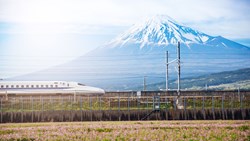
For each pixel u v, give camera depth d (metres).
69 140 48.56
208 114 75.06
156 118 74.38
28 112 74.00
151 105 85.00
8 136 51.62
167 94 89.44
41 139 49.22
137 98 84.81
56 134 52.91
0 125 65.25
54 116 74.19
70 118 74.12
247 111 75.62
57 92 97.06
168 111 74.81
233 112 75.44
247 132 54.00
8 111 75.44
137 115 74.56
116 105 84.44
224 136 50.91
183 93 89.62
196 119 74.62
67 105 84.81
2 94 96.06
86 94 97.19
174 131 54.84
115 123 65.94
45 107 83.69
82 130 55.97
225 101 87.12
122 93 89.62
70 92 97.06
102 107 84.06
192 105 85.81
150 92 89.31
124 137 49.56
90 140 47.94
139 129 56.69
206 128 58.03
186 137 50.19
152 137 49.25
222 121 69.50
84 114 74.31
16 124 67.31
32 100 79.81
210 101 87.00
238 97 87.25
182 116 74.69
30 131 55.97
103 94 93.25
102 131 56.28
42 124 66.19
